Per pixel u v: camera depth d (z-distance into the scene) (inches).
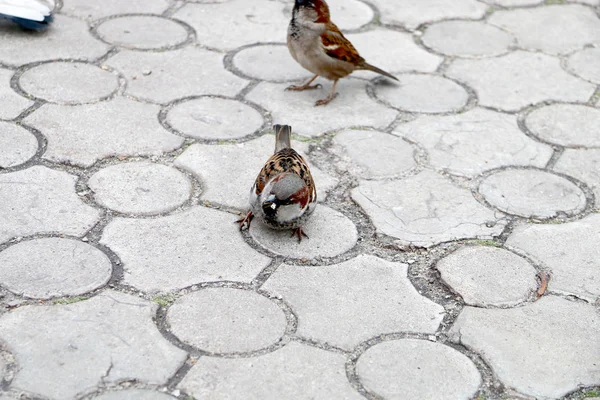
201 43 295.3
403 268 199.6
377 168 237.0
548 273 201.2
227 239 203.3
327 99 268.7
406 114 265.7
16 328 169.2
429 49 306.0
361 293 189.9
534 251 208.2
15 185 212.8
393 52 301.7
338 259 200.8
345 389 163.0
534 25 329.7
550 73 296.0
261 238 205.2
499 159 245.8
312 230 209.8
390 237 209.5
